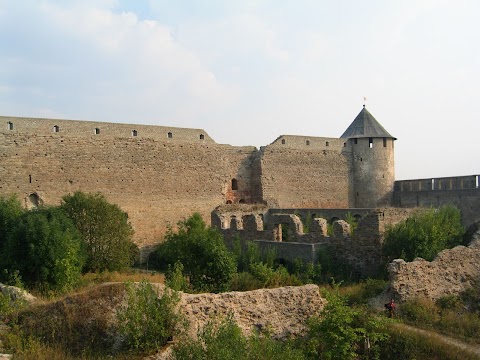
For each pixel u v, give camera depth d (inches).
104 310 427.5
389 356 496.4
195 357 366.6
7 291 564.1
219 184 1668.3
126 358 381.4
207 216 1616.6
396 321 539.8
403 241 845.8
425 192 1801.2
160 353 388.5
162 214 1505.9
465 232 897.5
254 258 1009.5
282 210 1577.3
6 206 952.9
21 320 433.1
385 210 931.3
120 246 1035.9
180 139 1574.8
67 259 746.2
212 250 742.5
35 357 367.6
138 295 418.6
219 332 399.5
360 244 941.2
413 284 669.9
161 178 1514.5
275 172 1782.7
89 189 1359.5
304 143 1867.6
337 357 459.8
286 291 531.2
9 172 1225.4
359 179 1956.2
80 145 1353.3
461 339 542.6
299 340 501.0
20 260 785.6
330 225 1289.4
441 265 708.7
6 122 1234.0
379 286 728.3
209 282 725.9
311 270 901.2
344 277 926.4
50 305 442.9
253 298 503.8
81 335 410.3
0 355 358.0
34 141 1272.1
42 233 781.3
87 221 1011.3
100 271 983.6
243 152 1776.6
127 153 1445.6
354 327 519.8
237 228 1235.9
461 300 678.5
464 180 1652.3
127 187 1437.0
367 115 2021.4
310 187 1857.8
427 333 533.6
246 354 385.7
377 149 1947.6
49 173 1291.8
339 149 1946.4
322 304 547.8
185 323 417.7
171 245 964.6
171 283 534.9
